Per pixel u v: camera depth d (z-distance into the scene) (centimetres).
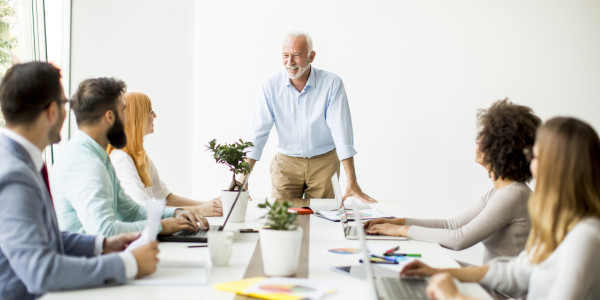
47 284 127
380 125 521
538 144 139
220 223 238
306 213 273
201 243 192
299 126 377
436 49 518
